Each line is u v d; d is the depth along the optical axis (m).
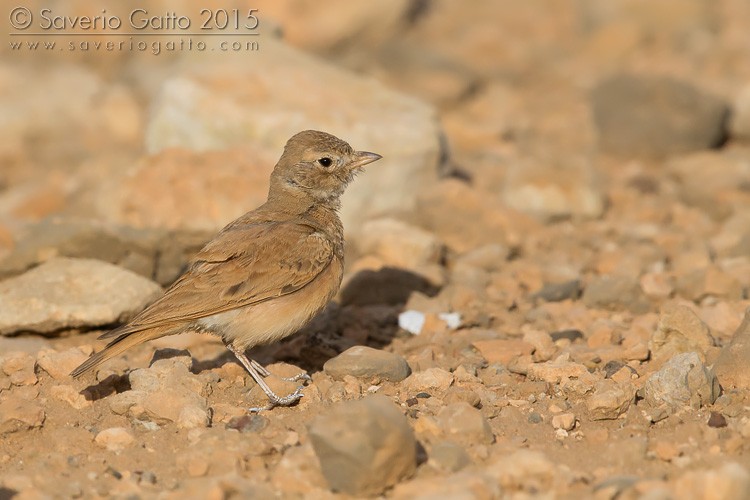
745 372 10.02
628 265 14.90
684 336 10.97
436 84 27.78
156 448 8.97
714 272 13.55
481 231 16.56
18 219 17.69
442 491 7.52
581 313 13.09
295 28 30.03
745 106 23.19
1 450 9.10
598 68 31.58
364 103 18.70
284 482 7.96
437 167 17.83
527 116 27.38
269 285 10.31
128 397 9.73
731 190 18.88
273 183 11.52
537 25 36.41
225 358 11.86
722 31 34.78
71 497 7.95
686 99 22.91
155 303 10.09
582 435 9.14
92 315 12.22
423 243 15.25
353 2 30.47
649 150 22.97
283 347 11.86
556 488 7.81
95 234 13.83
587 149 24.12
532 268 14.88
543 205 18.28
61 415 9.63
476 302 13.74
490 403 9.97
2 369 10.55
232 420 9.37
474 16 37.00
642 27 33.81
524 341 11.75
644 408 9.59
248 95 18.38
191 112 18.12
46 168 23.03
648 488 7.51
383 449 7.69
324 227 11.17
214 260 10.34
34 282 12.61
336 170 11.46
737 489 7.38
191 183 15.59
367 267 14.69
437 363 11.41
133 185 15.77
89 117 24.53
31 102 24.27
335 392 10.05
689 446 8.66
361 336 12.44
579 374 10.52
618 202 19.62
